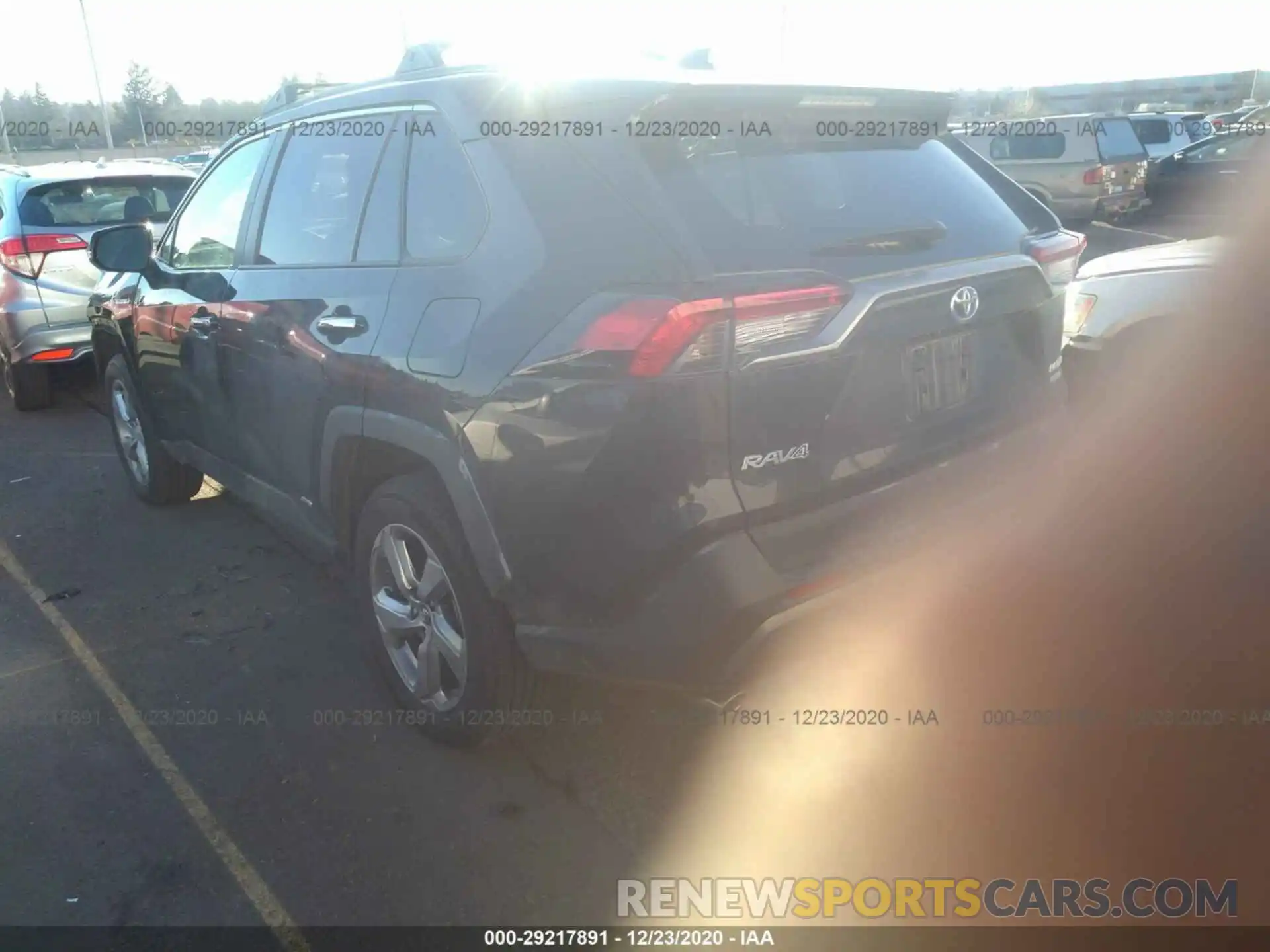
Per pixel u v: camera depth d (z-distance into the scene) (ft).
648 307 7.21
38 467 19.80
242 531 16.08
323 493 10.87
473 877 8.47
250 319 11.61
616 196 7.80
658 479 7.35
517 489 8.03
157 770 10.05
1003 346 9.37
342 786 9.69
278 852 8.86
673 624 7.60
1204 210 44.29
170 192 25.04
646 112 8.02
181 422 14.70
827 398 7.76
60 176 23.45
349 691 11.32
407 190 9.57
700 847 8.64
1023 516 9.47
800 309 7.50
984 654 10.00
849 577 7.97
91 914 8.23
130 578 14.48
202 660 12.12
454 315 8.61
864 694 9.99
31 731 10.78
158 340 14.35
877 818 8.80
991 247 9.23
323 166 10.94
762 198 8.21
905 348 8.36
